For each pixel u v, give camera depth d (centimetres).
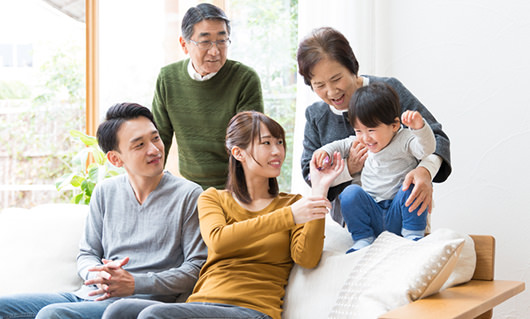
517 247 263
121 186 218
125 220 213
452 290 176
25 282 220
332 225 213
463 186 275
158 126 258
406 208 192
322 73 200
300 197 201
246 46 330
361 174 210
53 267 223
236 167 200
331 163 196
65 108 348
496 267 267
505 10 267
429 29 283
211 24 232
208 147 248
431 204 194
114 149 212
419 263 163
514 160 265
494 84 269
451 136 278
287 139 324
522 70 264
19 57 353
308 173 223
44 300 199
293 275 193
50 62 350
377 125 191
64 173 348
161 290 191
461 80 276
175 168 318
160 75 256
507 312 263
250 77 246
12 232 232
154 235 207
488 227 269
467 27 275
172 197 210
